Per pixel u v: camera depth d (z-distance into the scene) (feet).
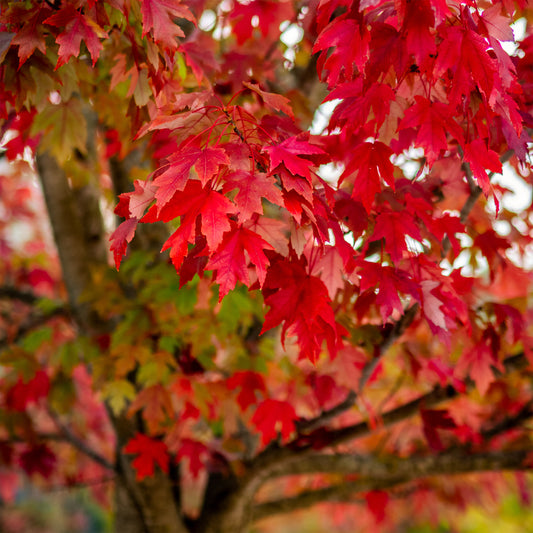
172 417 7.73
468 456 9.19
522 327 6.39
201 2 8.27
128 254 9.25
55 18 4.23
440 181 6.17
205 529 9.52
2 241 16.67
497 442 11.41
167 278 7.78
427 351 9.20
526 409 9.52
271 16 9.29
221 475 9.95
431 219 5.18
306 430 8.18
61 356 8.70
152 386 7.72
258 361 8.15
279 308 4.00
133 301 8.31
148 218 3.47
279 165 3.64
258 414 7.46
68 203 9.74
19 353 8.82
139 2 4.95
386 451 10.85
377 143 4.13
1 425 10.43
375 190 4.25
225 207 3.40
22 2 4.60
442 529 21.24
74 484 11.98
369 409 7.93
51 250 19.38
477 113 4.17
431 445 7.99
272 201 3.42
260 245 3.60
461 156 5.30
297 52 9.09
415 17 3.56
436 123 4.00
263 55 8.64
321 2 4.16
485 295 8.55
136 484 9.04
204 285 7.39
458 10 3.77
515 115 4.09
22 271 14.82
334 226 4.23
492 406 11.92
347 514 16.51
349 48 3.81
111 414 9.27
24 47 4.33
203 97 4.25
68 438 11.22
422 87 4.52
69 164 9.39
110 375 8.04
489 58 3.65
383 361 9.77
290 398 9.18
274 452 8.98
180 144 4.20
